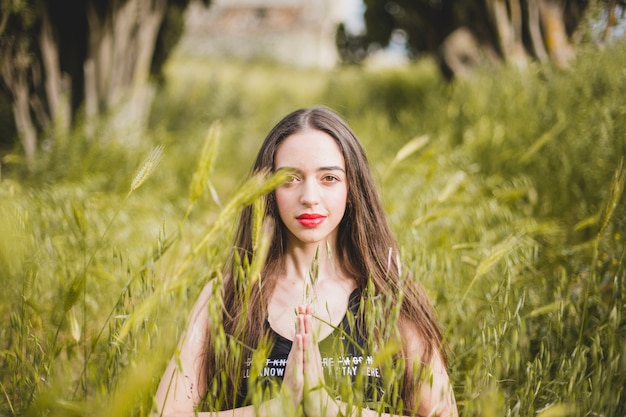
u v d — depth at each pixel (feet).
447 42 28.32
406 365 5.85
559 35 21.35
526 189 12.60
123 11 22.75
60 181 16.71
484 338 5.58
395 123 30.22
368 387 5.56
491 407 4.21
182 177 21.66
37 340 5.77
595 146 12.50
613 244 7.95
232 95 38.29
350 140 6.37
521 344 6.63
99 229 10.33
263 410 4.98
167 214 14.12
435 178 14.66
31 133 19.83
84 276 5.07
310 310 5.21
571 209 12.69
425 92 30.81
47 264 7.96
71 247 8.61
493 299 6.06
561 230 11.16
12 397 5.75
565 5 21.66
